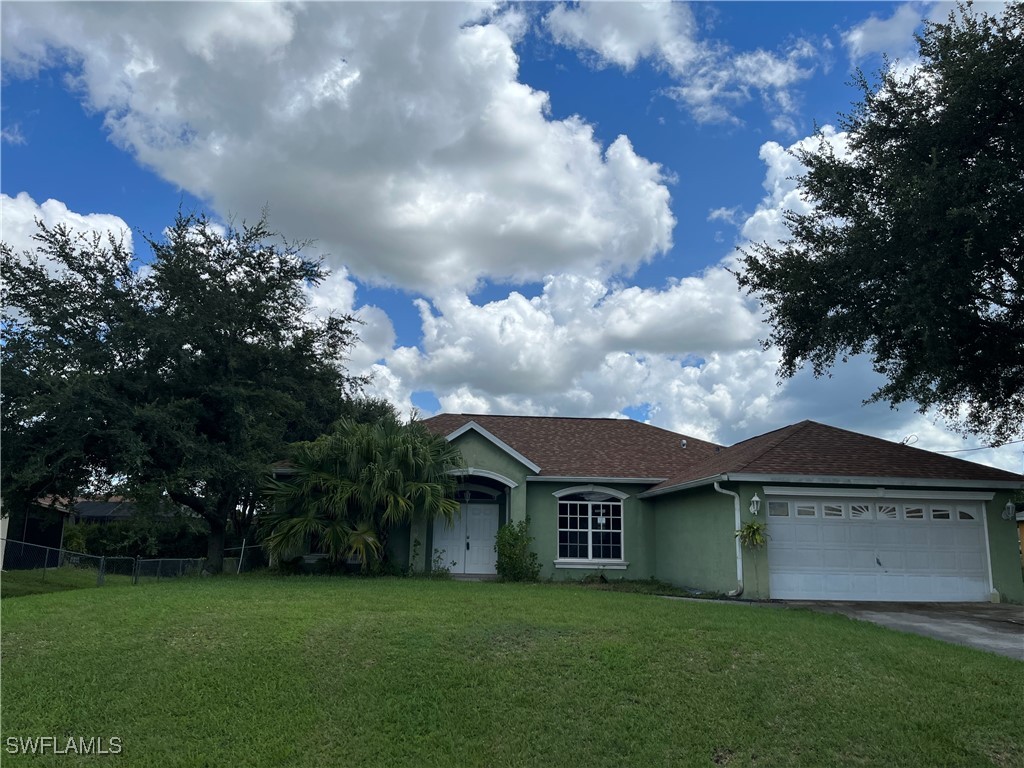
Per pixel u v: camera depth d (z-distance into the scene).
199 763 6.67
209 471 18.22
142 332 18.48
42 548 19.31
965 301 13.96
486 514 20.95
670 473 21.66
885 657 9.34
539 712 7.63
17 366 17.39
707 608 12.92
